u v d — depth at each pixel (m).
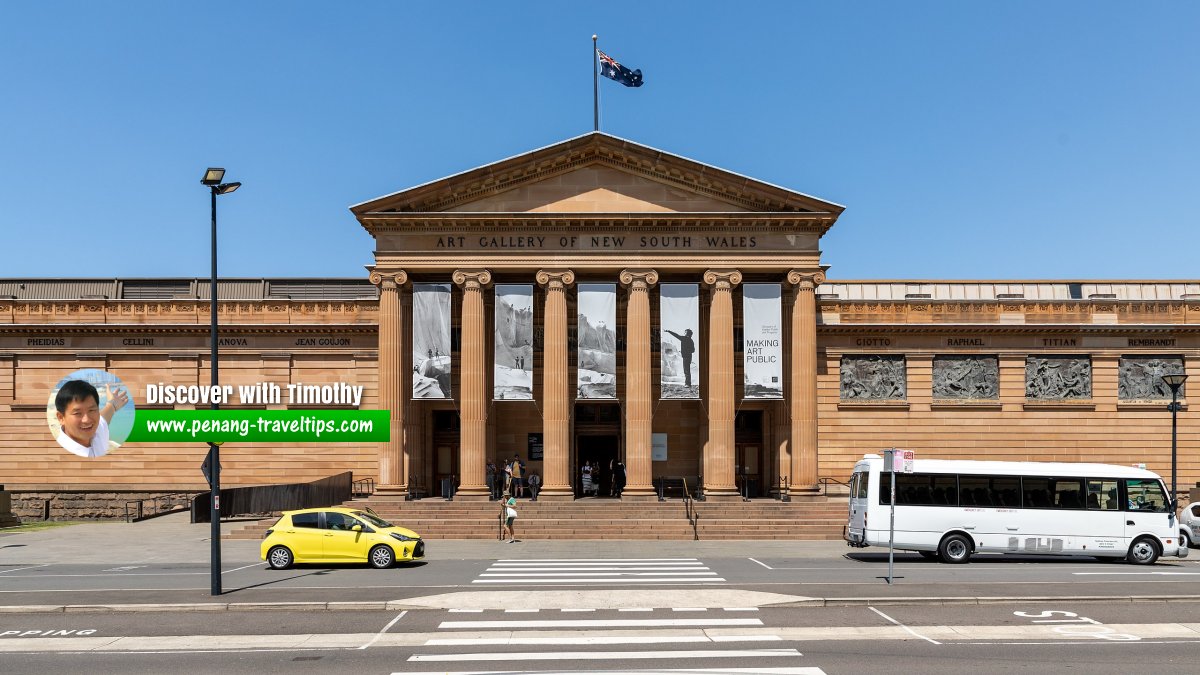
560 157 49.34
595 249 49.22
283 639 20.38
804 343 48.97
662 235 49.31
